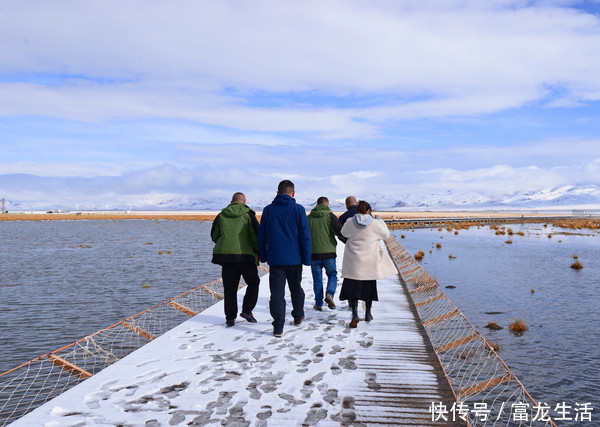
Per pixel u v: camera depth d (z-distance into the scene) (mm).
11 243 47750
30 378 10398
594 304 17641
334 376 4535
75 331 14344
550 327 14359
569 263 29719
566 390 9555
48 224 101812
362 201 6547
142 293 20469
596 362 11172
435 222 95125
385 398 3980
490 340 12836
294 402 3896
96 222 115625
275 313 6059
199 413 3680
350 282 6414
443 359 11055
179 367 4832
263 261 6102
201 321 7051
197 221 125812
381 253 6438
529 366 10914
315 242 7617
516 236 56781
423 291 11445
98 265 30016
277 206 5992
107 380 4449
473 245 43719
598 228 75188
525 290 20547
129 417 3605
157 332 13414
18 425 3449
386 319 7148
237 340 5906
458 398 3998
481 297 19047
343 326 6660
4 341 13328
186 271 27516
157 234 64312
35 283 23125
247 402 3898
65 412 3697
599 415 8445
